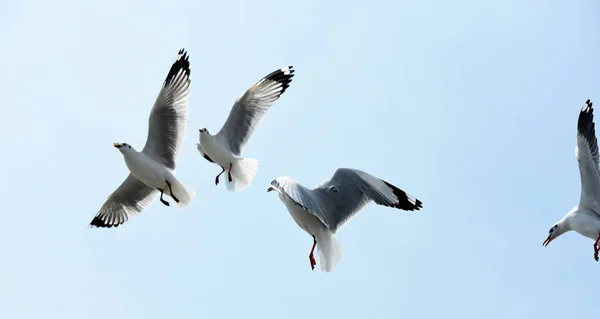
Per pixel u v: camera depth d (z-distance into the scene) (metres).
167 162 18.02
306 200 13.74
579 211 17.78
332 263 14.33
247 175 19.27
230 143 19.59
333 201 14.76
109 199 19.36
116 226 19.50
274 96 20.11
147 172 17.45
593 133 17.56
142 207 19.39
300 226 14.76
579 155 17.45
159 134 17.88
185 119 18.00
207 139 18.97
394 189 15.10
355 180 14.99
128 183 19.05
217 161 19.22
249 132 19.80
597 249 17.34
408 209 15.13
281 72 20.22
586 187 17.61
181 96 18.00
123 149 17.22
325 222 13.83
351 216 14.86
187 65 18.11
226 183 19.23
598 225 17.39
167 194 17.83
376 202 14.95
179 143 17.98
